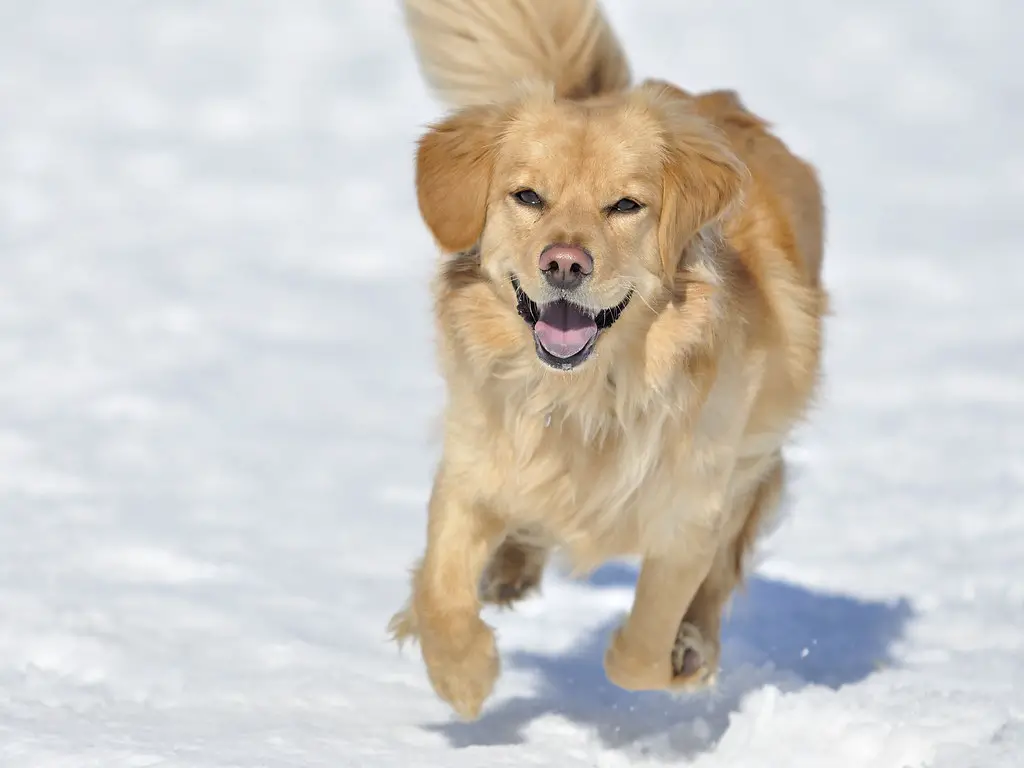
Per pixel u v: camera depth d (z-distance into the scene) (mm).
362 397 18078
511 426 8117
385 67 48156
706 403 8141
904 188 34656
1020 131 41094
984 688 8977
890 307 24125
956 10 54156
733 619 10703
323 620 10398
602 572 11914
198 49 48438
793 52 49562
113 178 33469
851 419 17250
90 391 17656
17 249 26141
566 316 7785
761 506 9977
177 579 11188
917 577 11578
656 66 47562
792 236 9602
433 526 8328
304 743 7652
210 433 16062
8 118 38781
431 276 8805
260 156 36906
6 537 11945
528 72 9859
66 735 7578
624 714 8766
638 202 7828
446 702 8250
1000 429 16672
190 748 7406
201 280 24656
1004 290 25406
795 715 8180
